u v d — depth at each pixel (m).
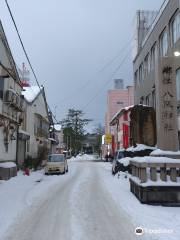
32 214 10.99
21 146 34.97
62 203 13.16
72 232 8.52
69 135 97.38
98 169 38.47
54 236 8.20
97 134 124.56
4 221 9.98
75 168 40.88
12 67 30.30
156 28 32.31
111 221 9.77
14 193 16.31
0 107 25.08
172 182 12.59
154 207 12.00
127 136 39.56
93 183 21.20
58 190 17.55
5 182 21.17
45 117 52.00
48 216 10.63
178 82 24.06
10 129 28.45
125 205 12.45
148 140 32.09
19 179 23.59
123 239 7.87
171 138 23.27
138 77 42.56
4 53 28.33
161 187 12.52
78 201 13.58
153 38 33.72
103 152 92.56
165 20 28.75
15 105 28.14
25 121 38.00
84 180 23.62
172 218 10.09
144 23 44.56
